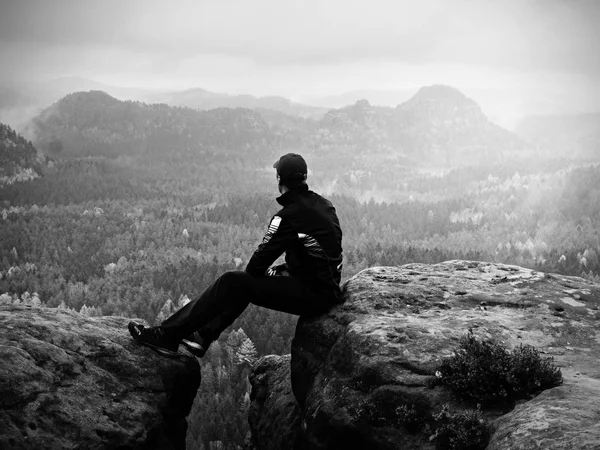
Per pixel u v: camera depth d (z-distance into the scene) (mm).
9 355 4934
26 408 4691
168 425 6039
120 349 5895
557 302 6383
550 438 3371
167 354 6133
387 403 4887
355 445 5090
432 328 5609
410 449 4500
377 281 7016
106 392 5367
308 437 5668
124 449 5059
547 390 4195
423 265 7945
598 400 3896
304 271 5781
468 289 6816
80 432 4828
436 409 4539
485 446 3965
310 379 6266
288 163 5664
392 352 5246
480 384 4410
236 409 79875
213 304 5699
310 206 5648
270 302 5781
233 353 103562
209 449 70375
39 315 5988
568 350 5336
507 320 5961
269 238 5535
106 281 197500
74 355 5500
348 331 5773
